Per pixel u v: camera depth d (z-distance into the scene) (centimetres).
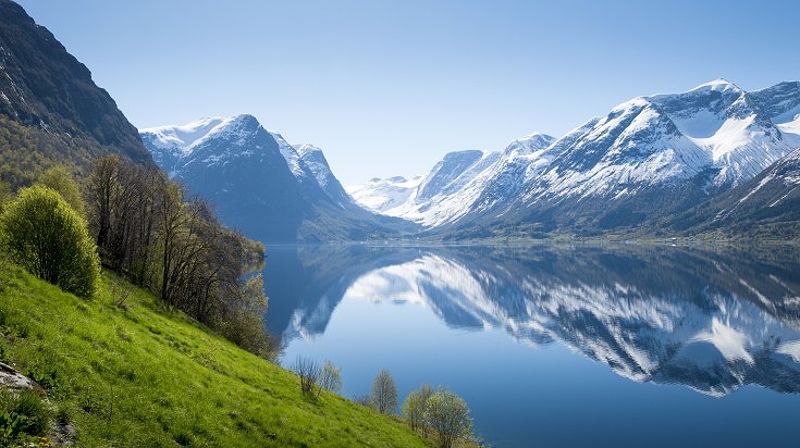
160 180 6750
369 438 3669
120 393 2252
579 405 8475
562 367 10875
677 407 8475
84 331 2616
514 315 17150
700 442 7050
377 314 17375
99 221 6800
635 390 9338
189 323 5450
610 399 8806
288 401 3612
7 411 1655
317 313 17175
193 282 6912
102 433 1925
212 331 5919
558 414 8019
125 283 5547
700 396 9069
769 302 17300
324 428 3319
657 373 10494
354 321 16050
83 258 3666
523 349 12538
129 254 7050
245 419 2788
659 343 13025
